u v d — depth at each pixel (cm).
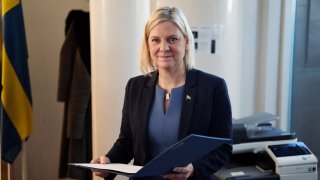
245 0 261
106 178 143
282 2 268
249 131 208
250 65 271
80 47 252
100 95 225
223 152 143
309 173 191
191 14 250
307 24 270
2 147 232
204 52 255
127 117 153
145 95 147
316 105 272
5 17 228
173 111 141
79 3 291
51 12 289
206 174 135
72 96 249
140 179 141
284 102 277
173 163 117
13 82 231
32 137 299
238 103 269
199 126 138
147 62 152
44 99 297
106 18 218
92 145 249
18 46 232
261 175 187
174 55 138
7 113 230
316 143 275
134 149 145
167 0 250
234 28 259
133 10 220
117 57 221
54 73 295
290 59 275
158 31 137
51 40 292
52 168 305
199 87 142
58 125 301
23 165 246
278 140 204
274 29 270
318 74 270
